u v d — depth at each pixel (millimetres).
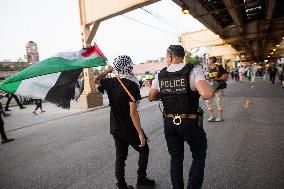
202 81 2215
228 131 5684
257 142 4746
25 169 4289
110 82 2688
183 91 2316
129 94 2570
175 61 2438
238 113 7988
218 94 6730
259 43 34594
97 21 12750
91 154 4801
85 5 13109
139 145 2730
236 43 29578
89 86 12742
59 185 3514
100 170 3938
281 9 17312
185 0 12070
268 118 6895
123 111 2674
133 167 3930
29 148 5684
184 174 3502
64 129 7586
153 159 4195
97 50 2715
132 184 3324
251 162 3797
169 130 2506
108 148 5125
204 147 2471
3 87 2213
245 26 21781
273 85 20266
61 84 2436
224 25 22812
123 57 2625
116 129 2764
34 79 2375
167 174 3555
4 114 11477
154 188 3146
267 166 3613
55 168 4203
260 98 11562
